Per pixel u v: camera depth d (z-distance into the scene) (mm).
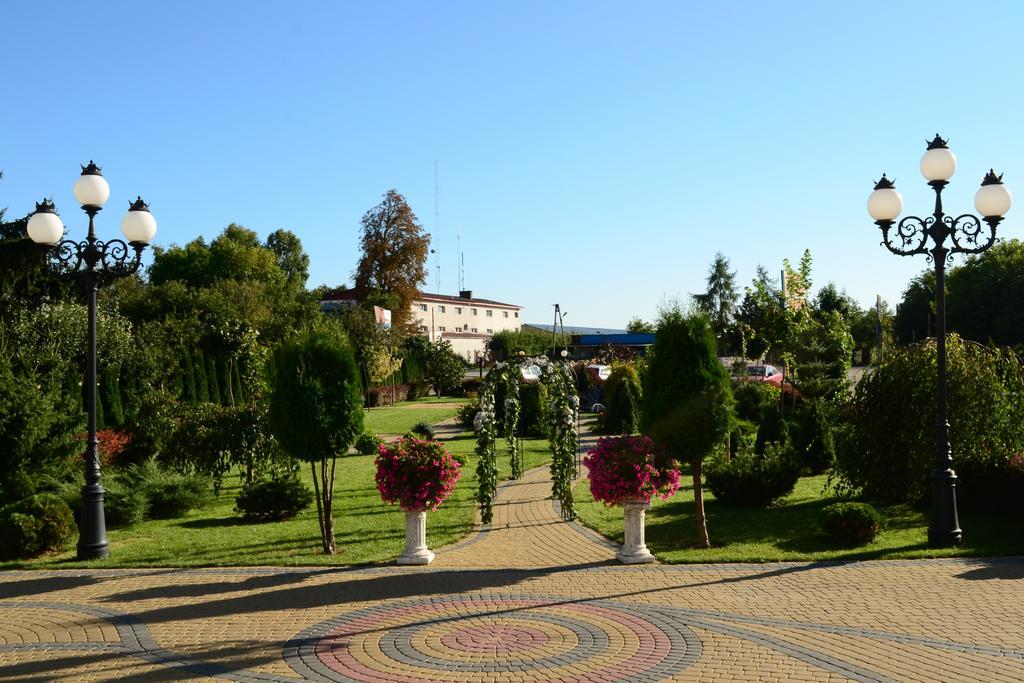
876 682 5777
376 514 13617
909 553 9797
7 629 7449
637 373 28578
